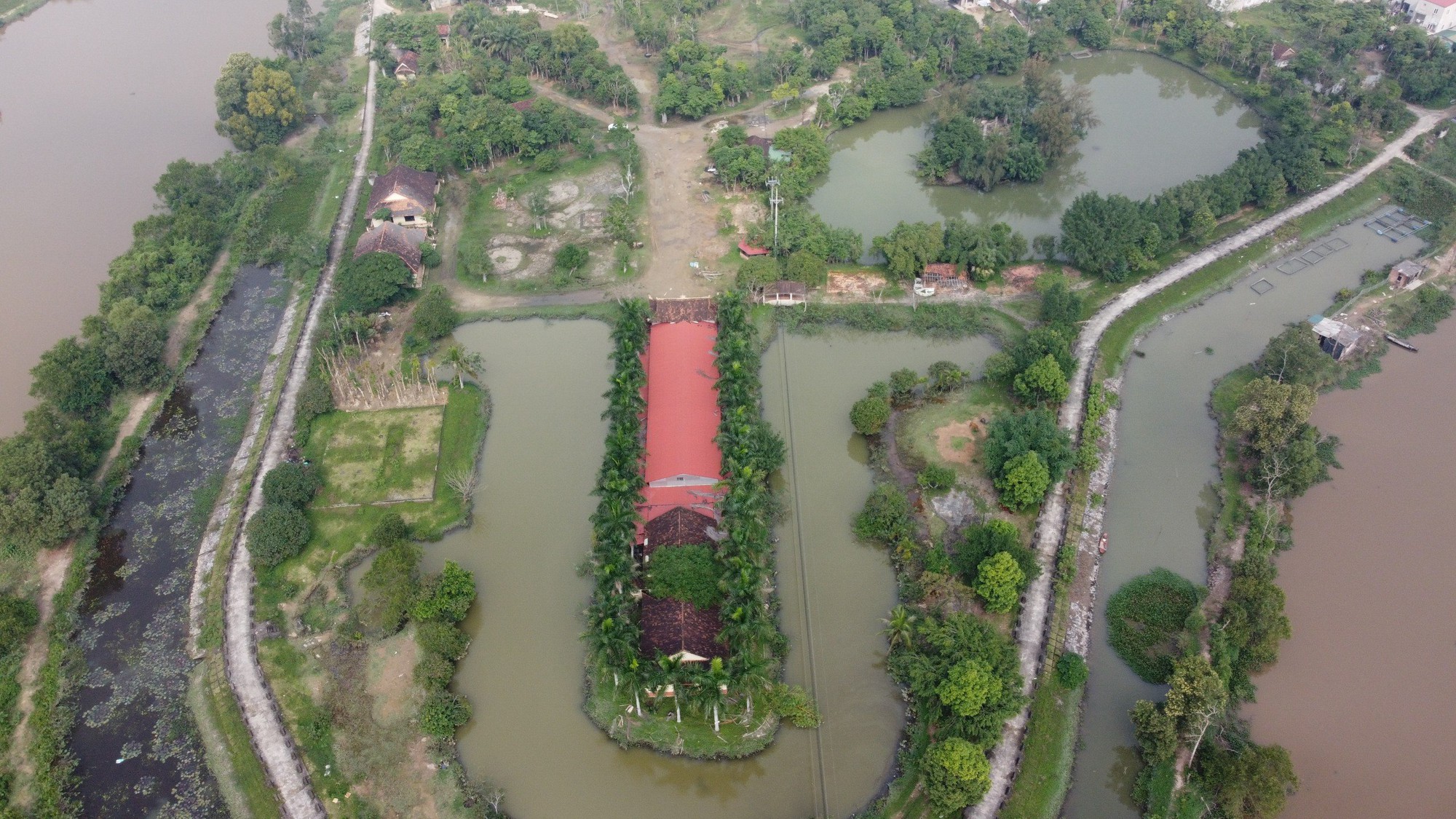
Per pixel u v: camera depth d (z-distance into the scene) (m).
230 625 99.69
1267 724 88.50
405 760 87.12
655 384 121.75
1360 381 127.25
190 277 154.00
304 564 106.25
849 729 88.75
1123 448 119.88
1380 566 102.62
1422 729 87.44
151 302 146.25
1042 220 167.25
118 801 85.06
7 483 106.88
